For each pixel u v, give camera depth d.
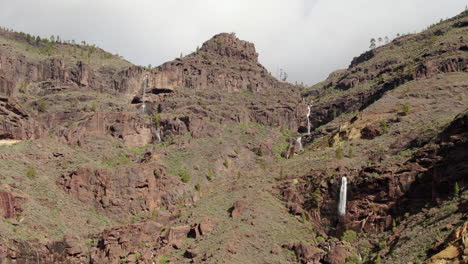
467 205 94.25
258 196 131.88
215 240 110.81
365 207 117.00
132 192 135.00
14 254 99.44
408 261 87.50
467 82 169.38
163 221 126.44
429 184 110.31
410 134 137.12
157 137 183.12
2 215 107.88
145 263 106.19
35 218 114.25
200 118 190.62
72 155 146.88
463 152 108.00
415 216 105.75
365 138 156.00
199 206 132.50
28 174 129.62
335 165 135.62
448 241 84.19
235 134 192.88
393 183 115.56
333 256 104.31
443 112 150.88
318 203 124.44
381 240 107.25
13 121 150.75
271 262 105.69
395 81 195.38
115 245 112.44
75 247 111.31
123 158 153.38
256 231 115.44
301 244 108.62
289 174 141.75
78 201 130.62
